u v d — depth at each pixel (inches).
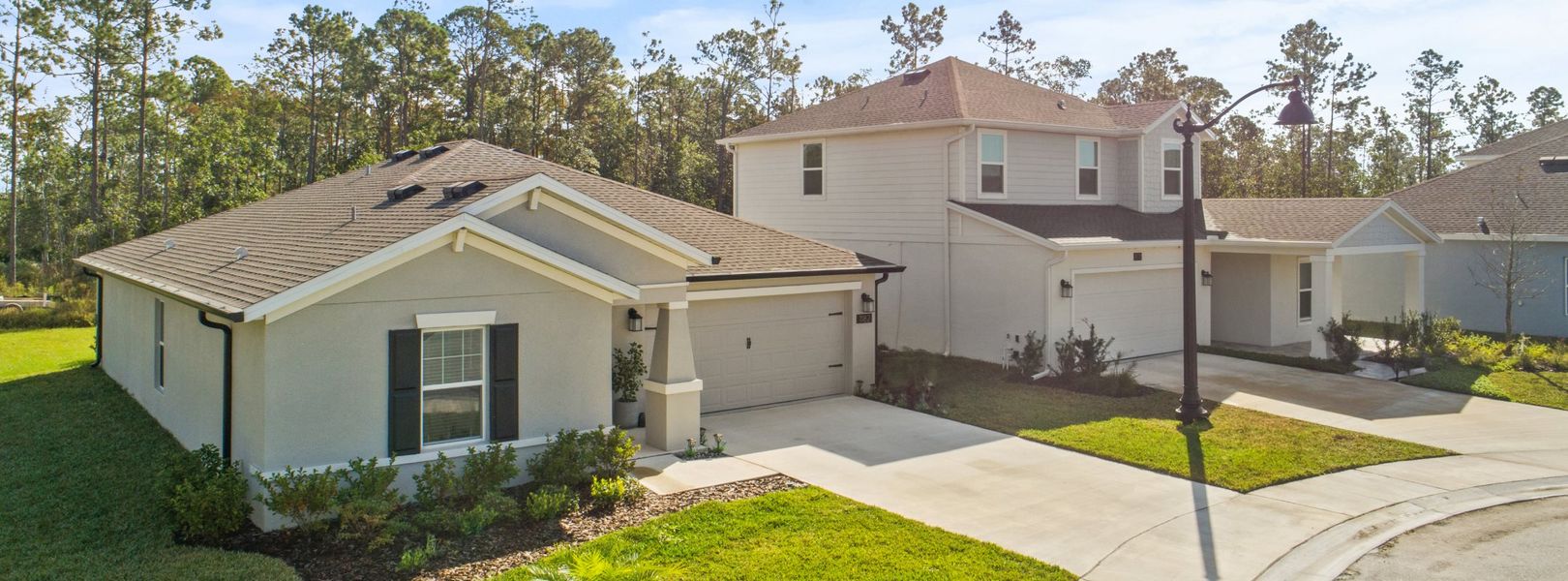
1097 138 905.5
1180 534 371.9
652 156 2150.6
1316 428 553.9
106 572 317.1
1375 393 665.0
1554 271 922.1
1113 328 799.1
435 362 404.2
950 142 816.9
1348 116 2123.5
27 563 325.4
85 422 550.0
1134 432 540.4
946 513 394.3
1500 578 329.1
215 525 349.1
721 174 2090.3
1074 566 335.3
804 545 348.8
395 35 2047.2
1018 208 831.1
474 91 2106.3
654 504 400.5
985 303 787.4
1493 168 1090.1
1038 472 461.4
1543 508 408.8
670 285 502.3
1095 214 868.6
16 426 539.2
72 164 1983.3
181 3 1680.6
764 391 625.3
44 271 1636.3
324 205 608.4
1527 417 589.6
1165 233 831.7
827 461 478.0
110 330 715.4
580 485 419.8
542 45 2107.5
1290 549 356.2
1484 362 776.9
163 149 1977.1
